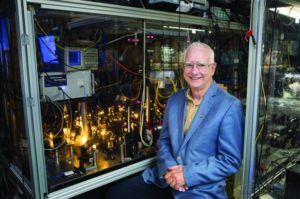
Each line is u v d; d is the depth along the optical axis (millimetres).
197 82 1394
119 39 1866
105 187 1767
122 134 1774
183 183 1305
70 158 1557
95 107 1766
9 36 1485
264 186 1786
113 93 1874
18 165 1683
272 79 1834
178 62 2090
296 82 2178
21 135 1525
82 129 1646
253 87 1321
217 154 1382
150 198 1509
